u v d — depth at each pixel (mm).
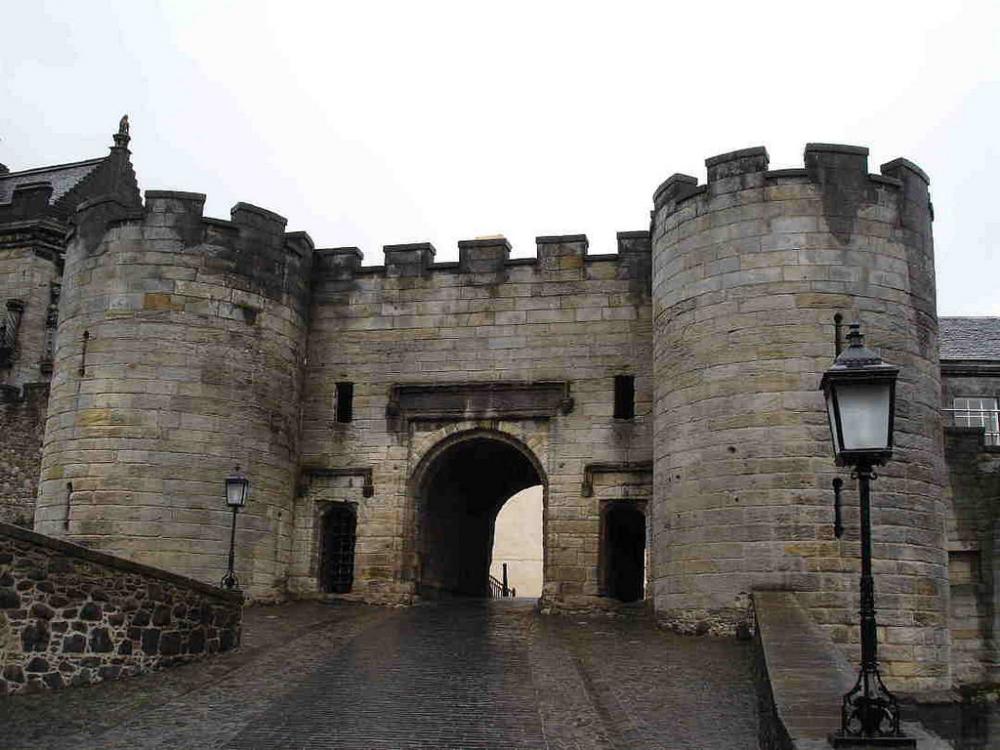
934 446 21250
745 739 12977
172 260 25078
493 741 12805
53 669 14953
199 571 23875
